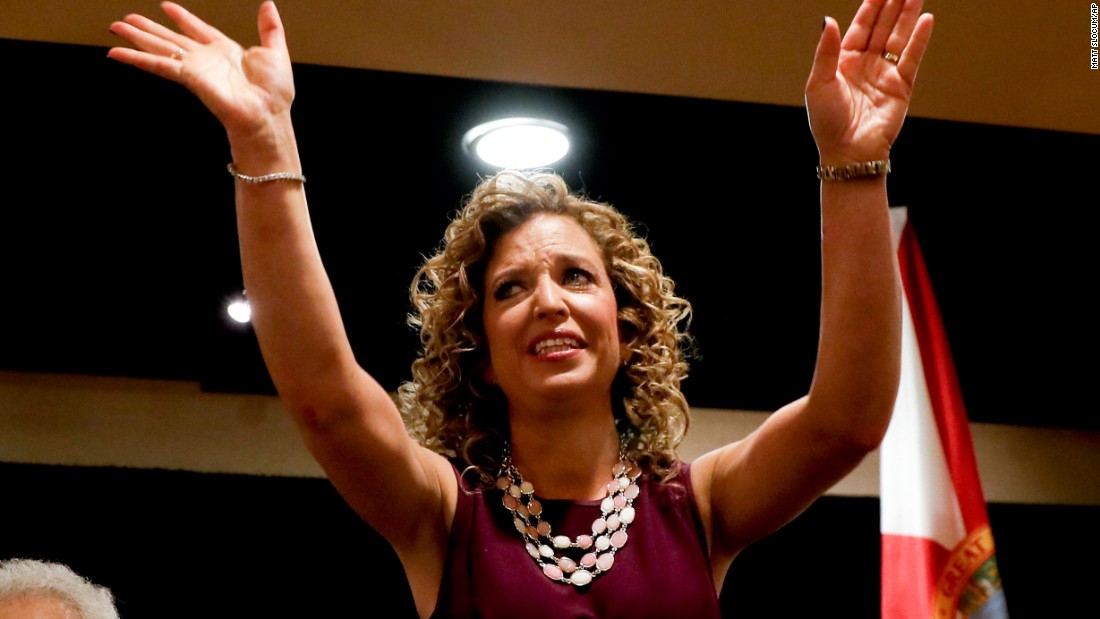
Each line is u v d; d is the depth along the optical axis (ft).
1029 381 13.58
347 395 4.46
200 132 10.23
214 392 12.69
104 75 9.56
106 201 11.05
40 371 12.18
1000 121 10.66
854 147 4.67
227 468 12.55
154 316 11.94
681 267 12.17
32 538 11.84
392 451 4.65
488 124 9.97
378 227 11.41
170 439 12.56
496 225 5.68
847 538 13.41
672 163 10.78
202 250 11.60
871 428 4.73
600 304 5.29
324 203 11.14
